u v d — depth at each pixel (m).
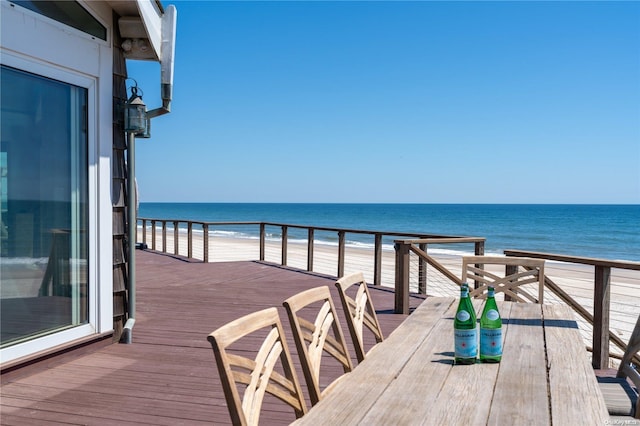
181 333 4.76
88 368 3.73
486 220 67.50
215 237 34.47
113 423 2.79
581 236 42.88
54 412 2.93
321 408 1.56
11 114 3.57
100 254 4.28
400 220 72.56
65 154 4.02
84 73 4.10
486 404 1.59
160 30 4.55
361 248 25.06
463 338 2.00
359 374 1.88
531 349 2.21
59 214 3.97
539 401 1.62
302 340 1.87
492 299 2.06
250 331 1.61
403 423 1.45
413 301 6.50
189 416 2.88
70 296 4.07
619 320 8.34
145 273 8.90
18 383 3.40
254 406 1.52
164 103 4.60
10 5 3.44
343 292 2.33
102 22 4.27
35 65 3.67
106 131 4.36
